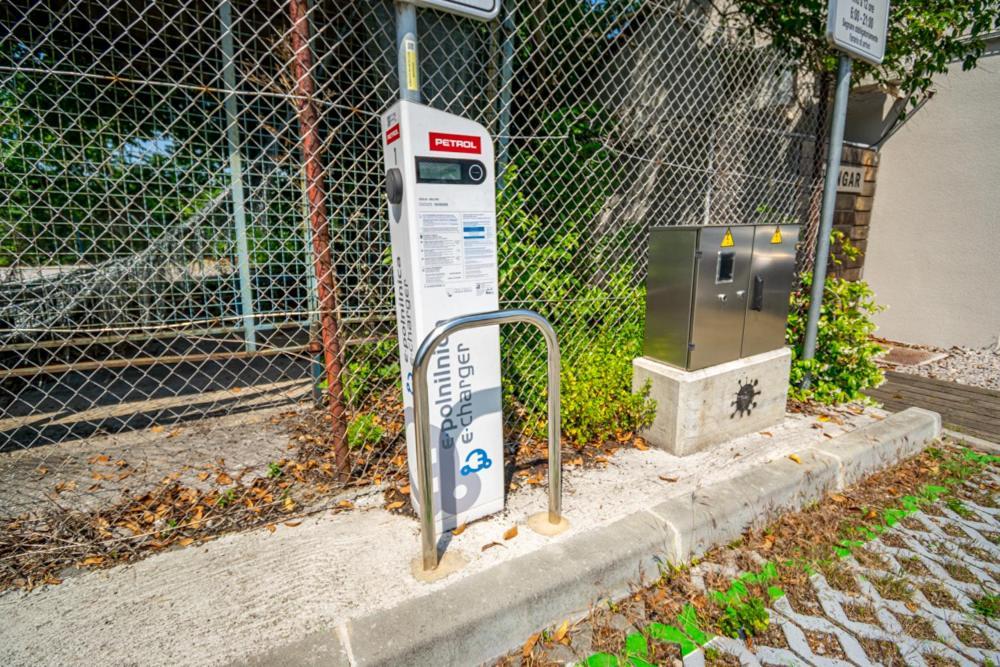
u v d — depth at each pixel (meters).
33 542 2.27
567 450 3.11
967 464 3.39
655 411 3.14
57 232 4.56
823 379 4.00
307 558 2.15
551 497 2.32
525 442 3.18
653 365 3.19
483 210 2.12
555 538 2.27
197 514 2.49
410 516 2.44
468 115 4.61
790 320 4.01
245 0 4.66
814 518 2.75
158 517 2.47
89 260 4.73
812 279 3.76
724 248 2.96
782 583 2.28
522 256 3.47
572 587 2.03
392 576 2.03
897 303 6.34
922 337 6.16
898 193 6.20
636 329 3.81
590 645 1.95
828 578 2.32
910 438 3.46
